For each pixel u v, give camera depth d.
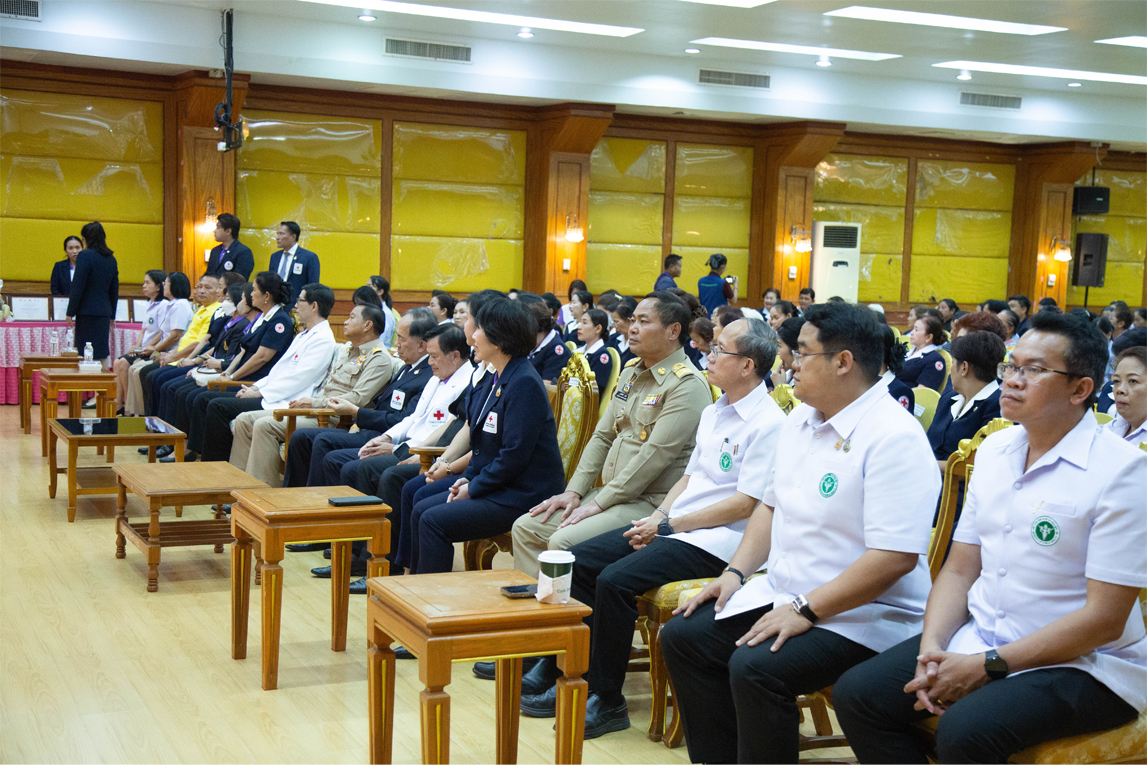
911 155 12.81
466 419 3.85
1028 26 8.91
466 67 9.88
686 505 2.79
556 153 10.87
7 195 9.21
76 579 3.98
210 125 9.47
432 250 10.91
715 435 2.79
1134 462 1.80
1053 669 1.83
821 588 2.11
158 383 6.43
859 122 11.45
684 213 11.95
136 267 9.74
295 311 5.86
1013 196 13.42
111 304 8.00
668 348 3.09
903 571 2.08
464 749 2.58
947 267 13.20
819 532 2.20
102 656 3.18
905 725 1.95
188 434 5.75
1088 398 1.87
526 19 9.23
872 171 12.68
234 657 3.19
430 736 2.06
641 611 2.74
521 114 11.05
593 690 2.72
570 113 10.44
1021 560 1.91
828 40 9.62
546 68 10.20
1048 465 1.90
